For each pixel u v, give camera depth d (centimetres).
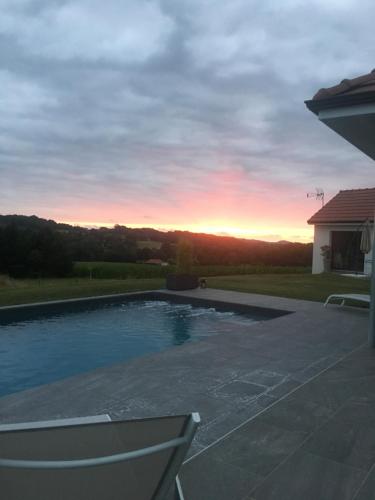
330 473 271
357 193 1916
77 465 145
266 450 300
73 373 639
